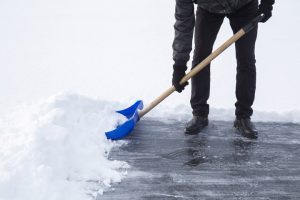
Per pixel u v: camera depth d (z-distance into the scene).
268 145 2.91
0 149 2.44
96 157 2.57
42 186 2.08
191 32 2.77
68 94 3.17
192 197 2.21
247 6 2.79
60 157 2.35
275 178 2.44
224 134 3.08
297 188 2.33
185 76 2.92
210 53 2.95
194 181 2.37
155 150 2.78
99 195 2.20
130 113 3.30
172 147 2.83
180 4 2.67
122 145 2.85
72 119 2.84
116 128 3.00
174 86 2.95
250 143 2.93
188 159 2.66
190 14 2.71
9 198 2.00
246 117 3.07
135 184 2.32
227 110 3.47
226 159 2.67
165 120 3.36
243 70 2.94
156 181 2.36
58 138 2.46
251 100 3.02
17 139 2.51
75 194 2.15
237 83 3.00
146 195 2.21
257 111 3.48
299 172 2.52
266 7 2.75
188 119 3.40
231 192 2.26
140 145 2.85
